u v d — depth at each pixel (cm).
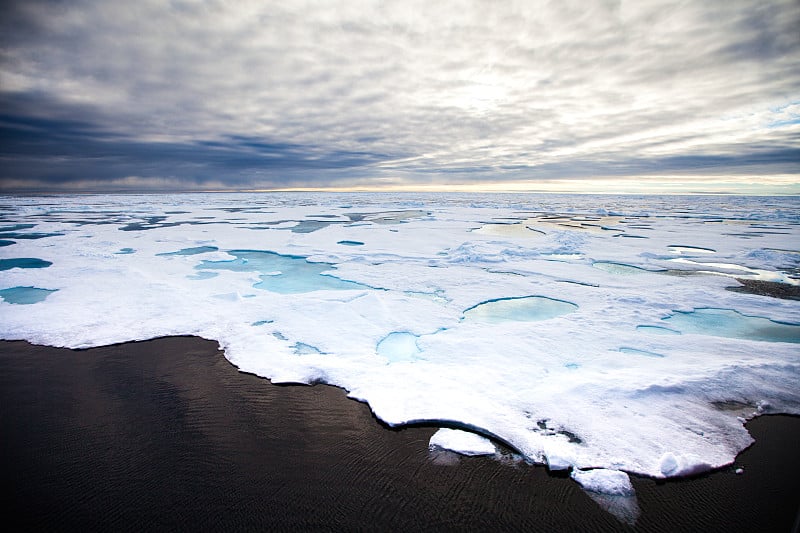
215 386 511
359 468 378
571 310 788
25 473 372
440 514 328
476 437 405
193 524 320
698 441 388
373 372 524
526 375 504
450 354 570
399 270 1099
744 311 755
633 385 465
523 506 333
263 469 379
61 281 944
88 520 324
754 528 308
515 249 1353
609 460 366
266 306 774
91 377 532
